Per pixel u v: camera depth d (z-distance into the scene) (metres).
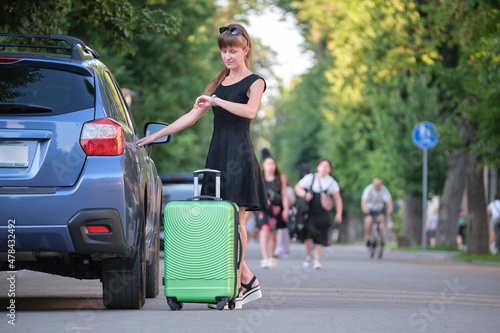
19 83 11.23
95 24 20.66
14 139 10.97
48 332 9.59
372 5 43.03
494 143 32.31
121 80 38.69
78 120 11.14
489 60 30.73
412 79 46.62
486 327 10.78
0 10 18.66
